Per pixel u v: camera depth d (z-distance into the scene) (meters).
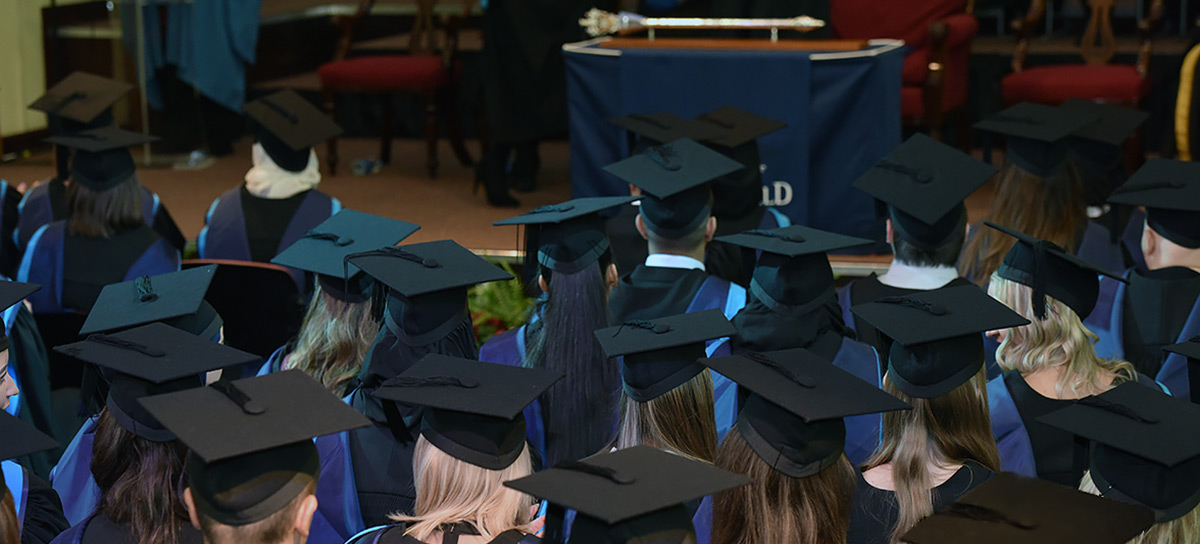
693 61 5.16
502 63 6.11
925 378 2.21
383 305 2.67
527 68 6.10
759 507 1.94
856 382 2.13
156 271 3.82
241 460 1.75
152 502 1.99
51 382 3.81
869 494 2.09
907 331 2.26
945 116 6.09
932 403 2.18
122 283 2.79
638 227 3.38
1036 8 6.64
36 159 7.53
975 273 3.73
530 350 2.84
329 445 2.44
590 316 2.76
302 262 2.95
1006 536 1.72
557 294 2.78
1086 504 1.80
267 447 1.77
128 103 7.32
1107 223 4.17
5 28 7.43
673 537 1.75
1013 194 3.78
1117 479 2.03
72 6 7.24
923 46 6.08
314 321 2.78
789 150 5.12
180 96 7.42
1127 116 4.34
